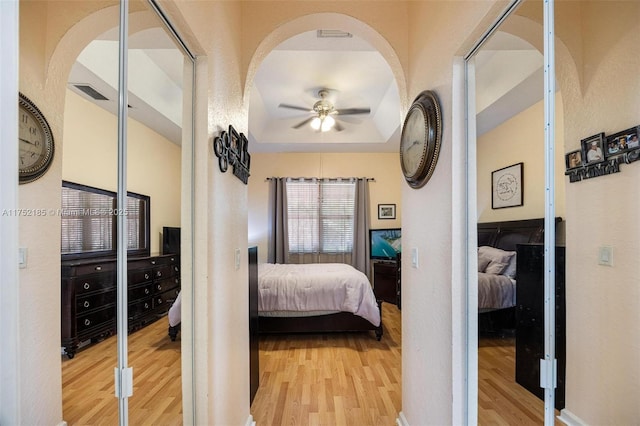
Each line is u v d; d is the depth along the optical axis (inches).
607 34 31.9
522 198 44.1
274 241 227.3
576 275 35.6
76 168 30.3
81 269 31.2
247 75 72.8
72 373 30.1
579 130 35.2
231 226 63.7
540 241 41.1
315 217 231.6
